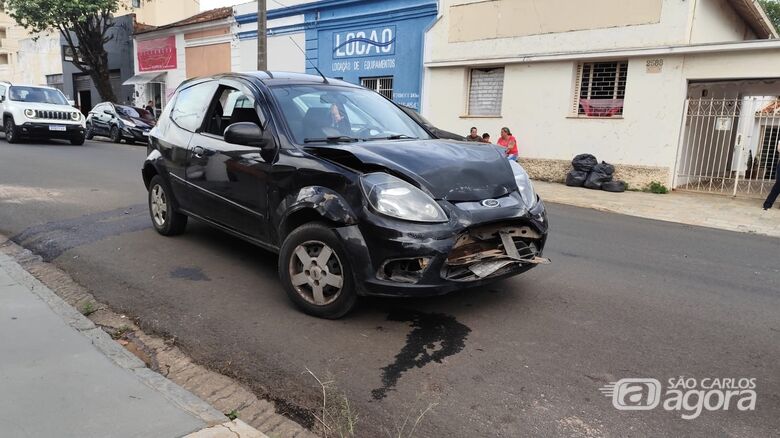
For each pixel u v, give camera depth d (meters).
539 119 13.89
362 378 3.26
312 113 4.62
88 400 2.92
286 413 2.99
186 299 4.41
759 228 8.59
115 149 16.64
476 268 3.79
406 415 2.91
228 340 3.73
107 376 3.18
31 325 3.81
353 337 3.77
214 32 22.94
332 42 18.73
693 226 8.76
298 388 3.17
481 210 3.79
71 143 17.48
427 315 4.16
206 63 23.52
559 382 3.25
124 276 4.91
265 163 4.36
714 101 12.23
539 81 13.77
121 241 5.95
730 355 3.66
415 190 3.69
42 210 7.38
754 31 16.80
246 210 4.63
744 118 14.09
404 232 3.54
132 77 27.17
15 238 6.16
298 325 3.95
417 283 3.61
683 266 5.92
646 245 6.94
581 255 6.20
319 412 2.96
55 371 3.20
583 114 13.45
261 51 16.00
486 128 14.92
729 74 11.28
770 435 2.80
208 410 2.91
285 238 4.21
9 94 16.48
